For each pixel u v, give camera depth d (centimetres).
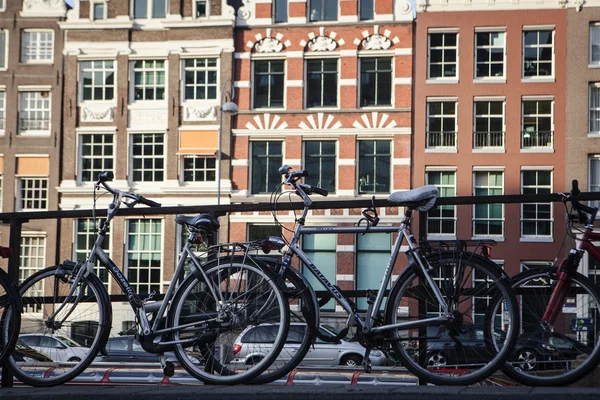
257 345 465
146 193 3047
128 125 3084
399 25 3003
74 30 3127
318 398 425
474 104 2975
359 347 536
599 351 436
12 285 488
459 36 2972
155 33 3094
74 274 497
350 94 3009
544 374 443
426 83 2977
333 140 3008
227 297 472
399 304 463
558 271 449
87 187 3058
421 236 479
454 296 454
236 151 3036
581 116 2917
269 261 475
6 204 3097
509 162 2941
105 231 508
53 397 445
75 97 3106
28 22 3144
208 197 3022
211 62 3075
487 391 415
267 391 430
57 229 2981
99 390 451
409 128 2966
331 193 2988
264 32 3064
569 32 2933
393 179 2964
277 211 510
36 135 3112
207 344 473
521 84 2944
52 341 493
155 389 447
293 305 469
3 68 3141
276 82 3064
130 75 3098
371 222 483
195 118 3053
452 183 2966
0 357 480
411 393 418
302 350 462
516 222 1755
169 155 3055
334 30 3033
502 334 446
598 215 468
